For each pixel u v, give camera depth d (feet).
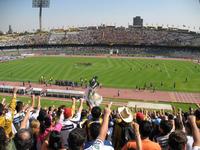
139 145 31.76
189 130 39.01
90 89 55.47
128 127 39.86
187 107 229.04
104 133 32.42
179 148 30.48
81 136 29.35
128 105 232.53
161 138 40.98
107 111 34.30
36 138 39.52
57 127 42.09
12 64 428.97
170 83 311.06
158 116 79.41
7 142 29.94
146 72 368.48
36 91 259.39
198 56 591.78
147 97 258.78
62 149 31.42
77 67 401.08
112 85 300.20
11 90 263.70
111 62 458.09
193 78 337.31
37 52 639.76
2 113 43.29
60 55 576.61
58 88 290.97
